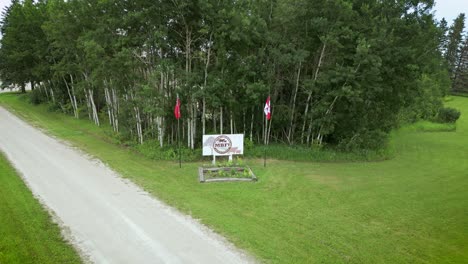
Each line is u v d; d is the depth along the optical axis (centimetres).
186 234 781
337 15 1612
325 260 684
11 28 3002
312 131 1786
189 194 1059
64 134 2008
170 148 1590
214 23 1467
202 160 1519
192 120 1616
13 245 697
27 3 2958
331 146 1842
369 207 1008
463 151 2098
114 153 1584
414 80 1853
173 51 1680
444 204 1056
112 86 1892
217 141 1448
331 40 1518
